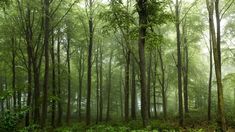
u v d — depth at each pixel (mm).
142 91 14133
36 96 20859
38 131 15969
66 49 31359
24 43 26234
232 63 26438
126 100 26562
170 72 37094
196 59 39656
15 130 9352
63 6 23312
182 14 25031
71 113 50062
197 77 39312
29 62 23547
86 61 38469
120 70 42750
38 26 23641
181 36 29344
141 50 13992
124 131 14523
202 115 27938
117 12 14383
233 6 23375
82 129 18078
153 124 18438
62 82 34062
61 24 26078
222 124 14547
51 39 26094
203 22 26156
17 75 33125
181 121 20406
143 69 14047
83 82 44000
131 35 14398
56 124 27984
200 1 23266
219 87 14648
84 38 28359
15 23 23141
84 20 26781
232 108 30422
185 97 29484
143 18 13695
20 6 21156
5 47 26547
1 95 10391
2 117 9117
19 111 9703
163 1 14305
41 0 19797
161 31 30641
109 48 37094
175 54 33375
